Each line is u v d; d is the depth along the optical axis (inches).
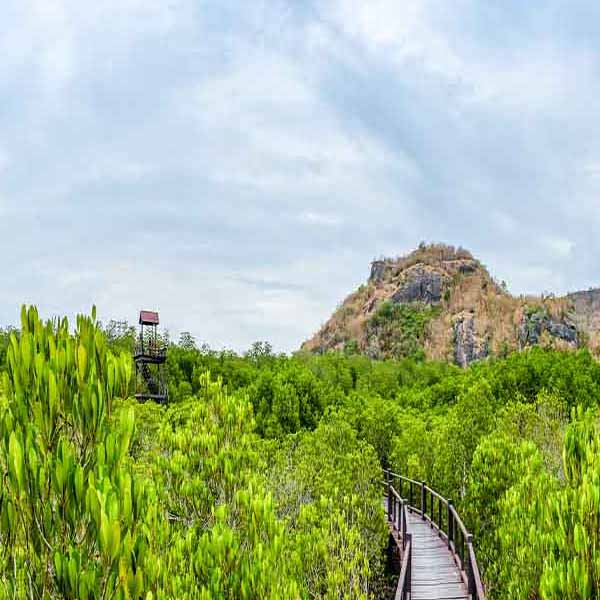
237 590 254.8
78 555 150.2
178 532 276.1
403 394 2094.0
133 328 2175.2
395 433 1245.7
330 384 1916.8
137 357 1460.4
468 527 595.8
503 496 547.5
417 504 895.1
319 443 801.6
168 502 328.2
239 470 359.3
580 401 1337.4
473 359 5629.9
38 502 155.3
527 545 371.6
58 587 150.3
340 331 6752.0
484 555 538.6
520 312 5974.4
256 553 268.4
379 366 3043.8
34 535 154.8
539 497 396.8
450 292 6466.5
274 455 680.4
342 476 674.2
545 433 787.4
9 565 151.3
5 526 152.9
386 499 878.4
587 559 257.0
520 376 1446.9
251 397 1475.1
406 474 1027.9
